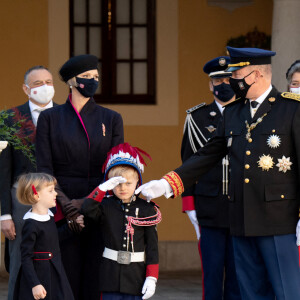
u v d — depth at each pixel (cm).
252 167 1122
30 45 2256
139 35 2334
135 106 2302
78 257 1265
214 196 1455
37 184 1212
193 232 2303
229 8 2311
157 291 1962
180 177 1185
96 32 2327
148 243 1208
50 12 2258
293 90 1534
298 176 1114
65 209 1228
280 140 1113
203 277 1487
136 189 1182
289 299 1117
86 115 1291
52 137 1276
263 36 2311
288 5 1912
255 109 1146
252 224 1119
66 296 1212
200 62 2312
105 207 1210
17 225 1385
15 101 2258
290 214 1116
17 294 1216
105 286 1197
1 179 1386
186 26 2309
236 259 1166
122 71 2331
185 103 2309
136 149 1239
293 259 1119
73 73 1279
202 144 1508
